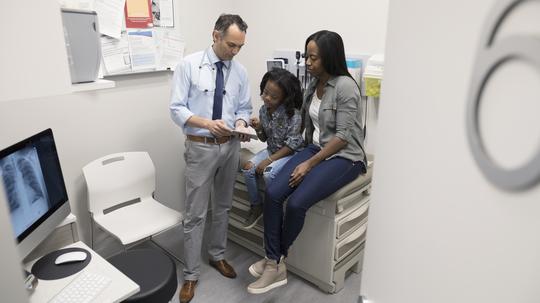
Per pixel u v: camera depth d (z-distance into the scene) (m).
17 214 1.28
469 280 0.53
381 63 2.08
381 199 0.73
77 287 1.30
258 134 2.29
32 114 1.86
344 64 1.88
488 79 0.46
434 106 0.58
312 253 2.10
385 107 0.70
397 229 0.69
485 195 0.49
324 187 1.85
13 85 1.67
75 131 2.09
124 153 2.25
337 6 2.29
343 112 1.86
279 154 2.16
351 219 2.06
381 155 0.72
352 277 2.27
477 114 0.49
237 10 2.81
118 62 2.20
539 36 0.39
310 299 2.07
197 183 2.01
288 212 1.85
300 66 2.46
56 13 1.74
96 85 2.01
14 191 1.28
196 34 2.62
